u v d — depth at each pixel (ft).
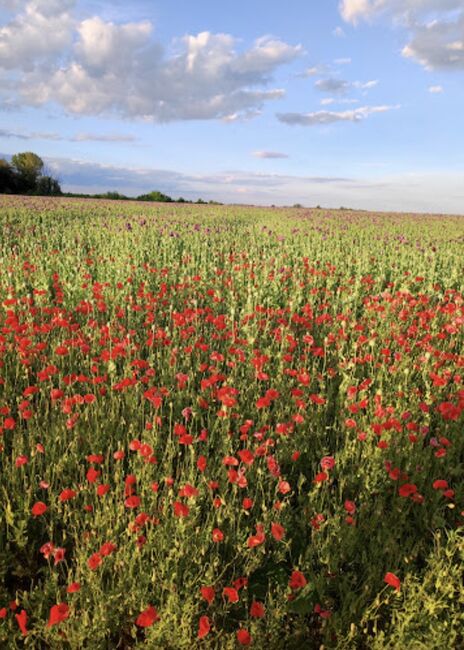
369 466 11.41
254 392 15.15
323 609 8.65
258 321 20.31
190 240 39.32
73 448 11.80
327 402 14.74
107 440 12.70
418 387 16.66
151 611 6.91
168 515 9.64
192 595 8.07
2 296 21.89
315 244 39.78
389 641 7.89
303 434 12.89
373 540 9.43
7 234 41.01
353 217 81.87
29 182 206.80
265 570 9.57
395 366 16.44
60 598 8.32
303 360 18.69
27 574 9.27
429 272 29.81
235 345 17.88
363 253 33.58
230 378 13.83
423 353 17.37
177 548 8.79
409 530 10.49
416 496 9.78
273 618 7.85
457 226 70.33
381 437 12.17
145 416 13.75
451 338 19.57
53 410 12.84
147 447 9.86
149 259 32.53
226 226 53.47
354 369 15.97
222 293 26.30
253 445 12.51
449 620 8.08
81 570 8.29
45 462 11.71
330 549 9.37
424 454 11.85
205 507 10.57
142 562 8.70
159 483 10.86
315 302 26.84
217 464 11.85
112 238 35.83
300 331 22.17
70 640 7.52
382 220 76.28
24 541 9.09
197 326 19.80
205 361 17.58
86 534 8.98
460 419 13.25
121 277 26.13
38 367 16.52
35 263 27.71
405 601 8.12
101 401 13.70
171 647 7.77
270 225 59.26
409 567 8.96
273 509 9.96
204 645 7.79
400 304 23.25
